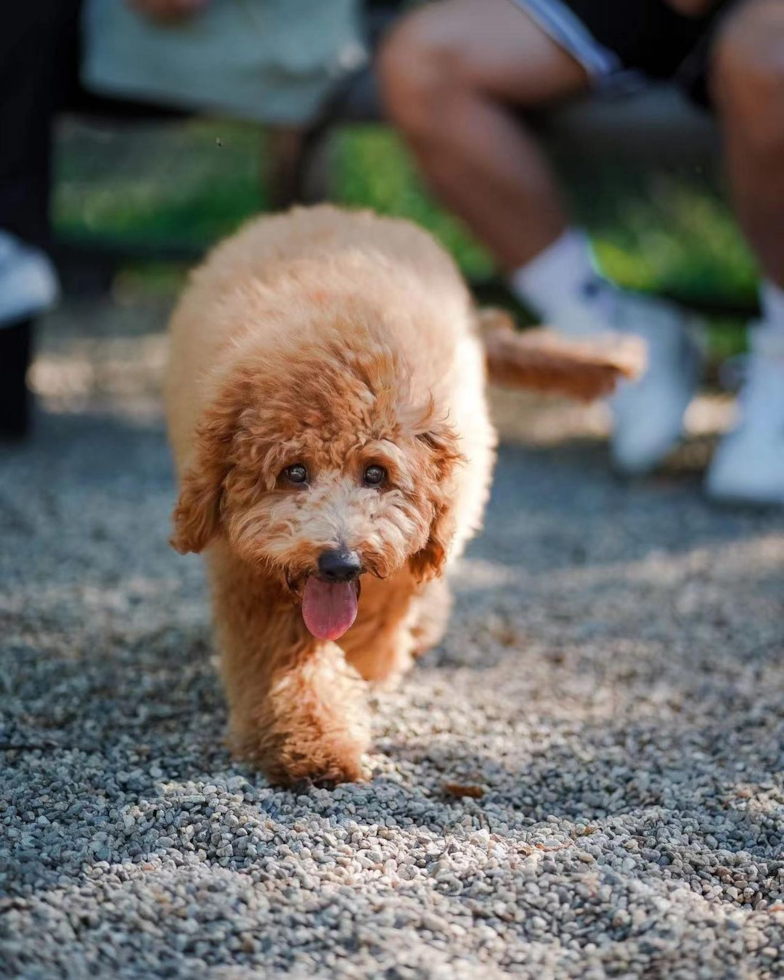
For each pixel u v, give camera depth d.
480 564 2.27
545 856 1.64
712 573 2.27
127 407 2.92
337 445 1.66
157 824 1.65
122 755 1.76
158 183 4.36
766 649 2.05
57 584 2.13
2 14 2.36
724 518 2.46
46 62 2.40
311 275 1.75
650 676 1.98
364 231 1.89
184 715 1.84
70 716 1.83
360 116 2.91
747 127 2.29
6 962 1.48
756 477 2.45
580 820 1.70
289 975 1.49
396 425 1.67
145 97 2.62
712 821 1.70
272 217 1.98
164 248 3.28
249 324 1.71
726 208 3.82
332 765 1.73
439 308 1.77
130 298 3.85
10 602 2.07
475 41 2.48
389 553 1.67
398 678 1.92
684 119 2.60
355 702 1.79
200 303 1.83
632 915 1.57
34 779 1.71
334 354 1.66
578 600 2.17
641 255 3.82
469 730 1.84
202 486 1.69
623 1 2.46
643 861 1.64
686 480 2.60
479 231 2.55
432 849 1.64
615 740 1.84
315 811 1.69
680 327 2.62
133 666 1.93
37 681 1.89
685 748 1.83
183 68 2.60
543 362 2.14
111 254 3.27
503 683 1.95
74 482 2.48
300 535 1.65
